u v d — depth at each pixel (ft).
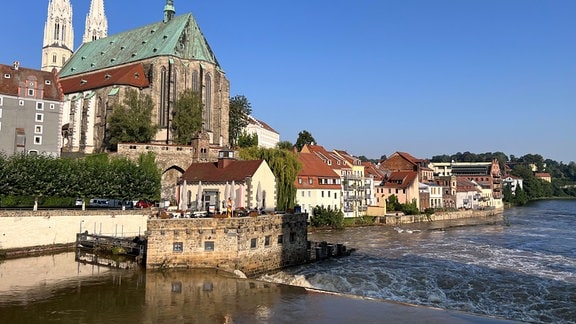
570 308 132.26
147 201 255.50
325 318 109.50
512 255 218.38
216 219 154.10
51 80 308.40
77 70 458.50
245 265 158.40
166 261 150.92
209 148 310.45
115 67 418.31
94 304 114.11
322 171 374.63
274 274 164.45
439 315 114.11
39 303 114.11
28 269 152.76
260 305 117.70
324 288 151.43
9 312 106.83
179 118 358.02
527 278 166.40
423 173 574.97
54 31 619.67
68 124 389.19
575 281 162.50
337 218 338.13
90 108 370.12
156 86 370.94
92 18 638.94
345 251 214.28
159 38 408.05
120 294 123.24
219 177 242.58
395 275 167.73
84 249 190.39
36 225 188.96
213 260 153.69
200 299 120.88
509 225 393.29
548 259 207.92
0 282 134.31
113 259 169.58
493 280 162.61
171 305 115.03
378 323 107.04
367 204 432.66
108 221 209.97
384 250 230.48
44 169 216.95
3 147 281.74
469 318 112.57
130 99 346.13
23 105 290.35
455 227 370.12
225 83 409.08
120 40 452.35
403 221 400.47
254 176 236.43
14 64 302.45
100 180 231.09
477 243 262.88
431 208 465.47
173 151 298.15
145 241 177.17
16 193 207.92
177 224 151.53
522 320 123.03
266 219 167.63
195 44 399.85
